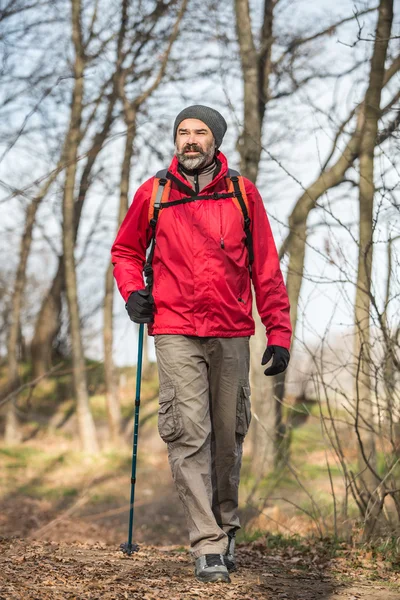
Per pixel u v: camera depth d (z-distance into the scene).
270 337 4.96
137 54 21.97
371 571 5.50
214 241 4.71
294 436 16.00
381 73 9.30
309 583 4.95
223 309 4.71
